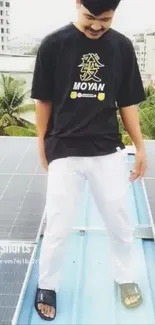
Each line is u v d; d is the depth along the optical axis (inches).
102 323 71.6
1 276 85.7
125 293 75.9
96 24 56.9
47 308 72.2
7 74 216.2
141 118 196.9
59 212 66.6
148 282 82.4
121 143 68.7
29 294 79.2
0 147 178.9
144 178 140.6
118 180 67.7
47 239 69.3
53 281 72.4
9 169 150.2
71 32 60.1
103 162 66.2
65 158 65.5
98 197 69.3
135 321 72.1
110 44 60.7
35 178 141.6
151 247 96.3
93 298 78.1
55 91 63.9
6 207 117.9
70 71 61.1
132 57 63.9
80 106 62.8
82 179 67.9
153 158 162.9
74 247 95.2
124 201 69.2
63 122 64.3
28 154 169.0
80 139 64.7
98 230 101.4
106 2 54.3
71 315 73.5
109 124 65.6
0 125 224.5
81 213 110.6
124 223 70.8
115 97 65.2
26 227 106.3
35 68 63.6
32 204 120.5
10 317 73.6
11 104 220.4
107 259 90.6
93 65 60.7
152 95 196.1
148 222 107.3
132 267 78.7
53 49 60.6
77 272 86.0
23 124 223.5
